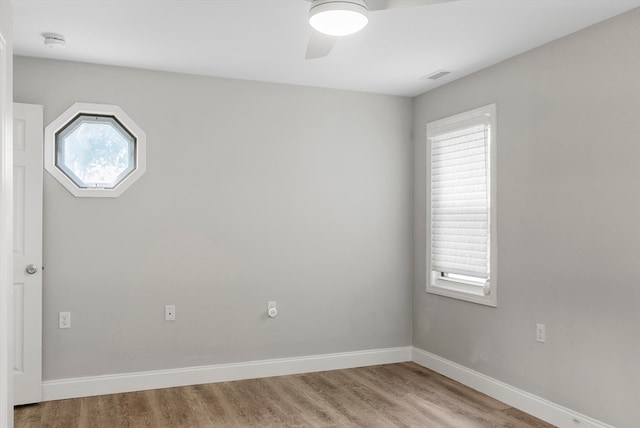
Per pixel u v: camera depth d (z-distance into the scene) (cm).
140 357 402
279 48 356
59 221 382
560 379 330
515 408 363
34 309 364
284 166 449
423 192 480
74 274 386
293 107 452
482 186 404
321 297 461
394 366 474
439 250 456
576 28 315
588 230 311
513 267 368
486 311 395
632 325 285
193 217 419
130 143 407
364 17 218
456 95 434
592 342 308
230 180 431
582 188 315
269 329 443
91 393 387
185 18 303
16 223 361
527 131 357
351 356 469
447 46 348
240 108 434
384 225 486
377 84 451
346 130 471
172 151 413
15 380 359
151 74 407
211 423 335
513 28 315
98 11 292
